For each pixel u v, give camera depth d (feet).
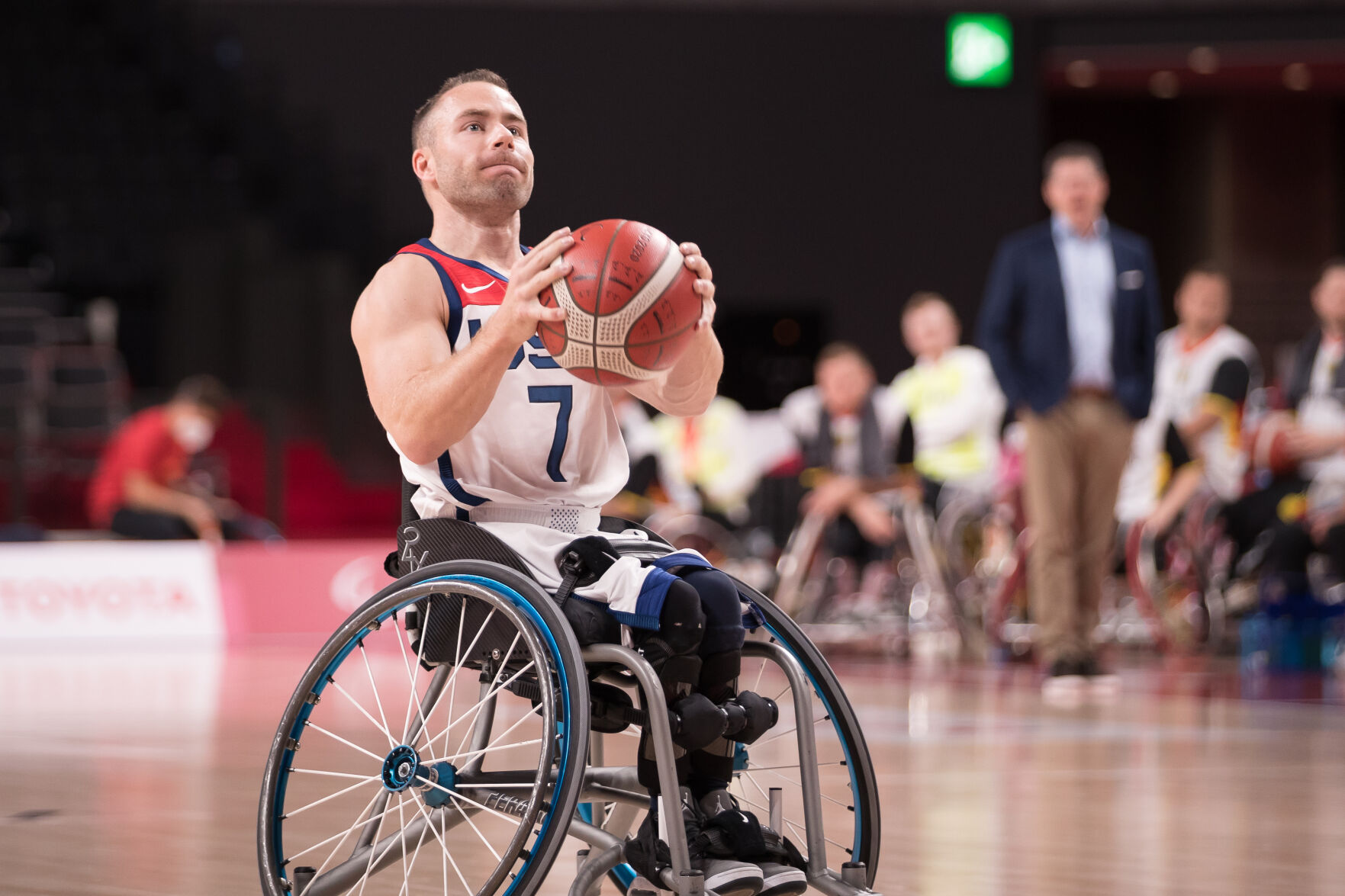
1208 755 42.52
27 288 145.18
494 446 21.22
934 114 142.72
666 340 19.69
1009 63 141.08
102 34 157.17
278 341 141.79
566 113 143.43
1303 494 76.48
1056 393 62.03
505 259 22.36
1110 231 63.57
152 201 150.10
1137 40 137.69
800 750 20.67
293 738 20.76
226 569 94.27
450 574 19.95
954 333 81.05
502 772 20.61
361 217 146.10
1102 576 63.41
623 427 78.54
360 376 142.31
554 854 18.10
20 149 151.94
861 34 143.23
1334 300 79.46
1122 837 29.99
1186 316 85.76
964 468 79.20
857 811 21.57
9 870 26.55
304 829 30.96
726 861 19.39
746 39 143.64
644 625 19.53
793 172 144.15
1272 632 73.20
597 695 20.49
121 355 143.74
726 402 83.51
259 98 148.46
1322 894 24.64
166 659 79.66
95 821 31.86
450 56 144.66
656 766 19.36
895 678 67.15
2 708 55.52
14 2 156.35
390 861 21.07
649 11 143.33
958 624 77.05
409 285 21.03
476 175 21.72
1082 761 41.27
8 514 120.88
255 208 148.97
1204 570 78.33
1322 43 132.05
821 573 78.84
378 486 140.56
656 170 144.05
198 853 28.27
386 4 145.18
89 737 47.21
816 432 79.00
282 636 94.53
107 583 91.04
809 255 144.36
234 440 119.55
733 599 20.53
